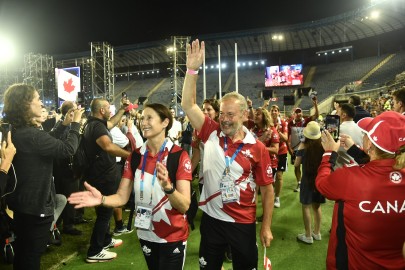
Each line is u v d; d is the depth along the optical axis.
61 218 4.89
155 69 43.91
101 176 3.85
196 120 2.59
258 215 5.67
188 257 4.09
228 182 2.42
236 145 2.46
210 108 4.20
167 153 2.28
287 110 30.70
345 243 1.87
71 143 2.75
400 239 1.72
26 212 2.50
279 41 38.09
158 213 2.24
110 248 4.38
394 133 1.72
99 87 22.03
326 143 2.19
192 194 2.62
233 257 2.54
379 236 1.74
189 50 2.48
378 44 36.38
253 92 35.72
